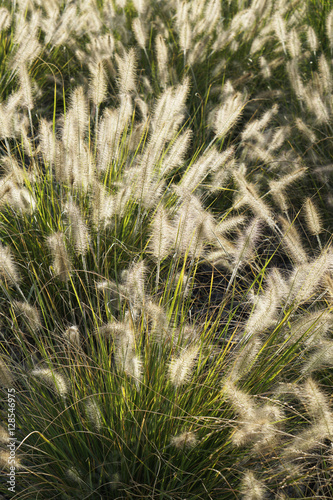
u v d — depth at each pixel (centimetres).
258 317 235
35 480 237
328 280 243
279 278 257
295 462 252
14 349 297
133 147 349
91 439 238
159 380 237
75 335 237
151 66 513
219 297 347
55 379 220
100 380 241
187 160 420
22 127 323
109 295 283
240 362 222
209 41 508
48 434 239
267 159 382
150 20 575
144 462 231
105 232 321
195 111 486
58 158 293
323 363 248
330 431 194
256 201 281
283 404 244
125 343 217
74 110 301
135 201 330
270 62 513
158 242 249
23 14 477
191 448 222
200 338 251
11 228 327
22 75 341
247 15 509
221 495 237
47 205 326
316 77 439
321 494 245
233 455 231
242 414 207
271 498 237
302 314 297
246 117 505
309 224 281
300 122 389
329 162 426
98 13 527
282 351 255
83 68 533
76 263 315
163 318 222
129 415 231
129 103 334
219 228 283
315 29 559
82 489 229
